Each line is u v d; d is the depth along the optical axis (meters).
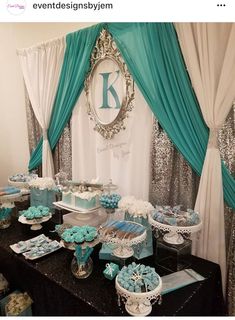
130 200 1.45
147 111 1.67
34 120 2.63
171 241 1.28
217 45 1.35
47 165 2.41
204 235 1.45
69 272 1.24
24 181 2.11
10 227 1.74
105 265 1.30
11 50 2.70
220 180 1.40
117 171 1.88
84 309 1.05
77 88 2.04
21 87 2.80
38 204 1.88
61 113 2.23
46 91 2.31
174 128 1.53
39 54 2.31
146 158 1.70
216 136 1.39
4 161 2.81
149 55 1.57
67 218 1.65
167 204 1.62
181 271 1.25
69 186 1.69
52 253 1.42
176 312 0.99
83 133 2.09
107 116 1.91
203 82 1.39
